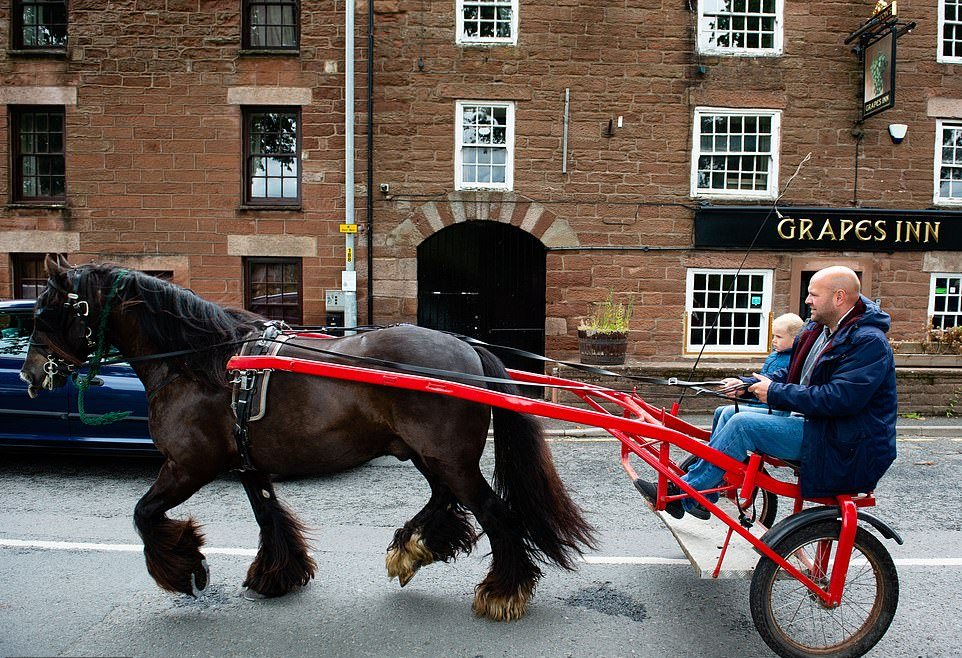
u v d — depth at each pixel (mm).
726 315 11391
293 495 6125
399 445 3814
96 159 10820
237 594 4070
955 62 11258
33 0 10969
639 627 3715
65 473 6730
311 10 10688
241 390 3613
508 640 3543
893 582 3322
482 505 3717
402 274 11000
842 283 3424
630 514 5684
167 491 3762
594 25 10898
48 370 3846
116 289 3805
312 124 10836
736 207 11008
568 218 11086
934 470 7215
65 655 3326
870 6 11086
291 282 11258
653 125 11055
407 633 3605
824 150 11211
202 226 10914
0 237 10906
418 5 10742
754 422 3590
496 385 3805
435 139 10891
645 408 4348
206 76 10766
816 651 3344
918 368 10250
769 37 11281
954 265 11250
